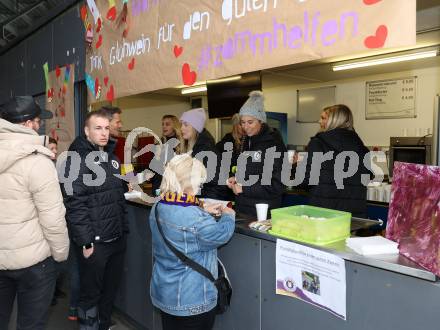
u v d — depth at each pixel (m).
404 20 1.40
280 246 1.76
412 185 1.44
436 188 1.28
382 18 1.46
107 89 3.33
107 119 2.35
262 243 1.87
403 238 1.45
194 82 2.38
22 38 5.43
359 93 5.69
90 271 2.40
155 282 1.79
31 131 1.85
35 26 4.91
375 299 1.42
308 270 1.64
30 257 1.83
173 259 1.71
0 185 1.76
